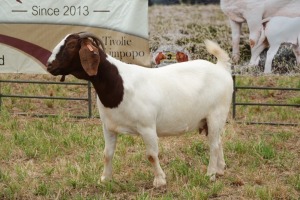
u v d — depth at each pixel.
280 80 12.64
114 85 6.57
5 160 8.18
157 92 6.77
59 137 8.98
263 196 6.76
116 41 9.72
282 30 9.34
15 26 10.01
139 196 6.67
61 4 9.82
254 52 9.49
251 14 9.37
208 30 9.55
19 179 7.36
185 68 7.05
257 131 9.58
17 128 9.63
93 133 9.20
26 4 9.93
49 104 11.12
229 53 9.55
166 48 9.68
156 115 6.80
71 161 8.05
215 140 7.28
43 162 8.09
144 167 7.86
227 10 9.44
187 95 6.92
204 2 9.47
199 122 7.21
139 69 6.81
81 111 10.80
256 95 11.99
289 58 9.41
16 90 12.28
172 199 6.66
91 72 6.32
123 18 9.65
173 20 9.59
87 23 9.78
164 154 8.34
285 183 7.30
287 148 8.73
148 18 9.61
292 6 9.27
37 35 9.98
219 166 7.49
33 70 10.13
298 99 11.29
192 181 7.15
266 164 7.99
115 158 8.07
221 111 7.23
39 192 6.96
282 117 10.33
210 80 7.09
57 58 6.49
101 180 7.17
